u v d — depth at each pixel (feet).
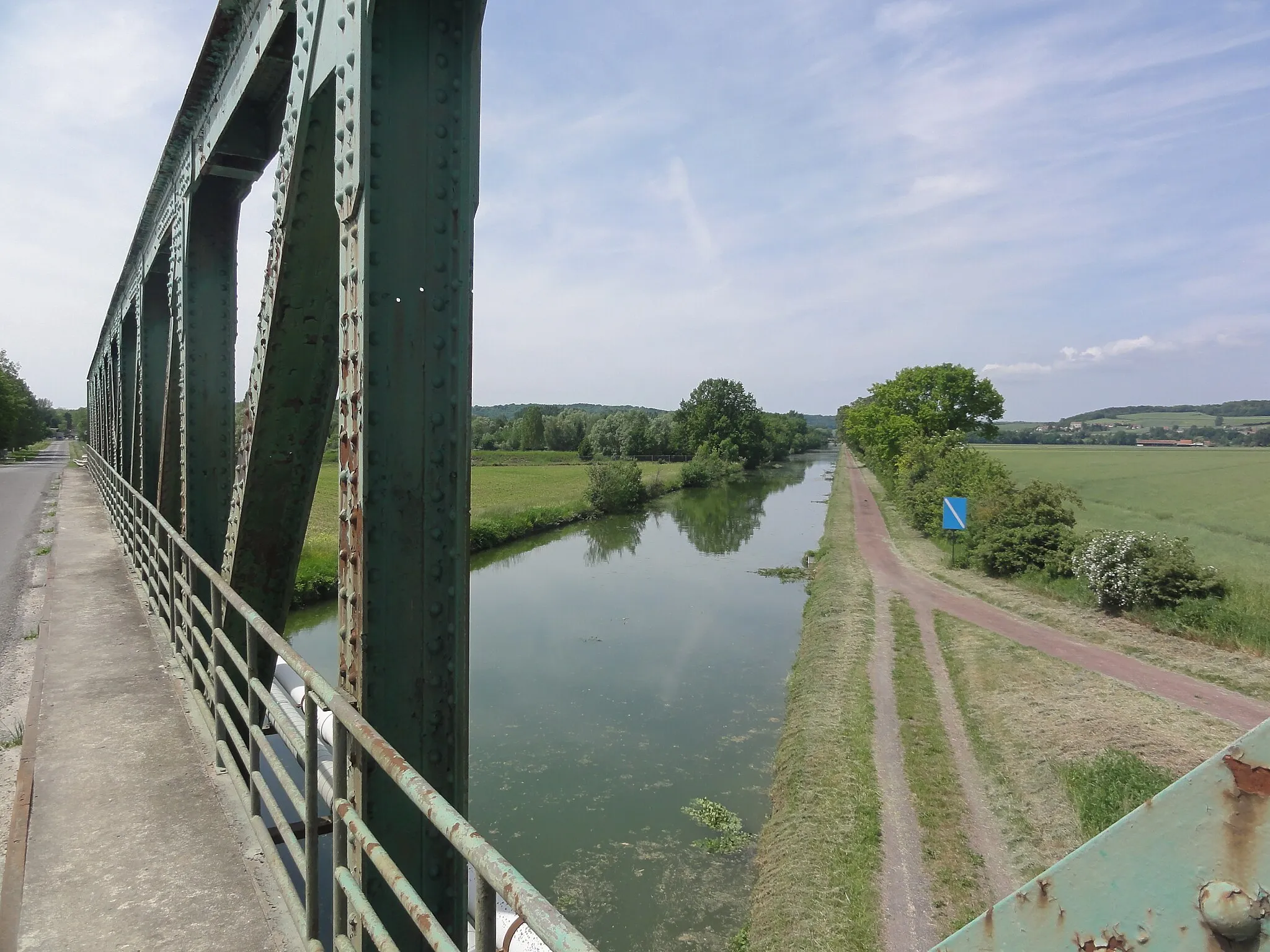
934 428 146.82
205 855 10.44
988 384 154.71
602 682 40.63
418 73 6.79
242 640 14.12
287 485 11.29
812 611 52.19
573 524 111.75
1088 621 44.88
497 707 36.96
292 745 8.46
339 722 6.66
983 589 55.57
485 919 4.32
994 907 2.75
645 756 31.50
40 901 9.32
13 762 13.51
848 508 117.60
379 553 6.68
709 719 35.50
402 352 6.69
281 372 10.07
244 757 11.46
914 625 46.65
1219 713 30.73
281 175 9.19
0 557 36.11
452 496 7.04
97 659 19.15
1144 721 29.81
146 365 25.86
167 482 21.75
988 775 26.21
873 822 23.04
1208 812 2.34
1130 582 44.42
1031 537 56.75
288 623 50.37
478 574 72.69
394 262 6.63
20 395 204.23
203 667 15.57
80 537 41.22
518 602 59.77
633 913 21.54
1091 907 2.55
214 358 17.57
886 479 143.64
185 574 17.38
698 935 20.62
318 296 9.57
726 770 30.30
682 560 81.00
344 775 6.88
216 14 11.94
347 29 6.75
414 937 7.20
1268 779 2.23
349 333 6.91
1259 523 75.56
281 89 11.68
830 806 24.32
